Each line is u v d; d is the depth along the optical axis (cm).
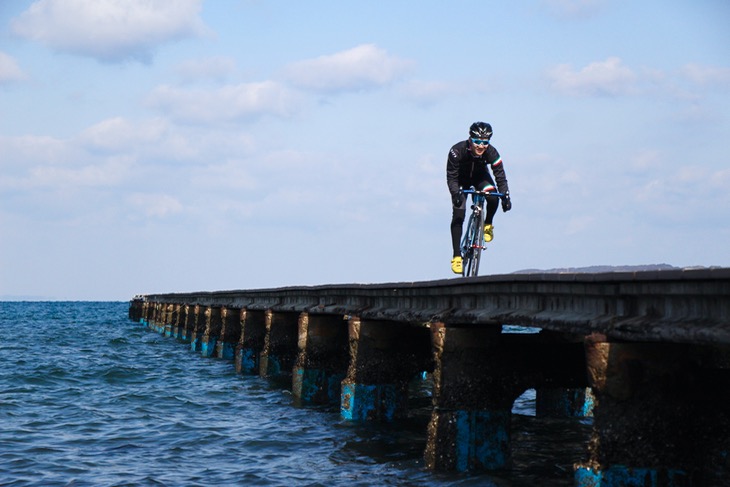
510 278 1168
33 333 6550
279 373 2944
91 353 4347
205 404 2367
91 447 1720
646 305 906
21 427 1944
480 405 1373
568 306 1066
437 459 1375
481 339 1376
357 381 1906
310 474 1450
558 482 1324
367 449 1650
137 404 2361
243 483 1397
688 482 964
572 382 1387
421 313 1544
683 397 964
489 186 1764
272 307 2941
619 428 952
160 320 7075
